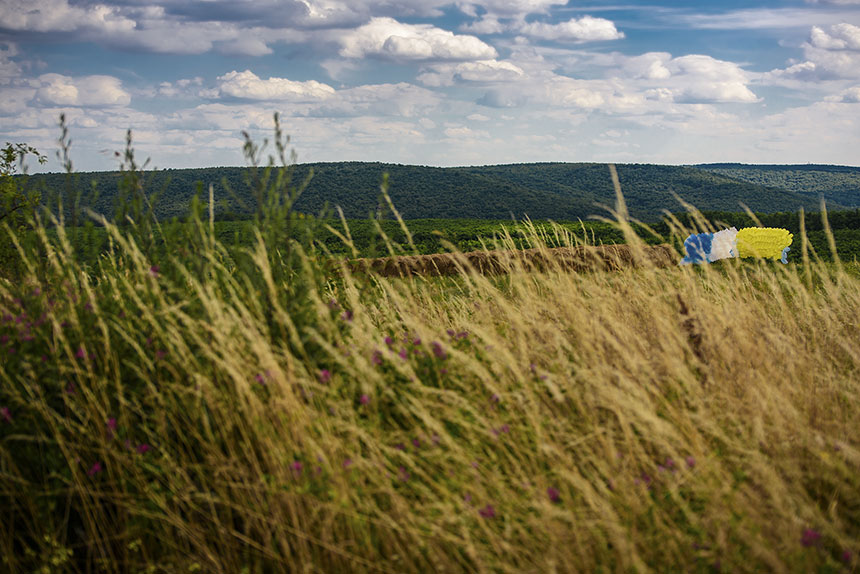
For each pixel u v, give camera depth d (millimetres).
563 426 3531
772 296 6199
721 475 3029
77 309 3900
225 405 3393
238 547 3012
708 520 2770
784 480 3109
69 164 4309
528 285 5082
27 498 3082
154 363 3646
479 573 2621
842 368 4777
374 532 2916
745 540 2605
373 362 3791
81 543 3090
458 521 2773
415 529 2691
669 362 3908
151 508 3084
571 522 2732
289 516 2945
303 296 4059
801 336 5145
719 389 3986
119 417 3436
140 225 4367
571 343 4465
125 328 3770
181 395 3439
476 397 3873
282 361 3568
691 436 3312
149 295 3932
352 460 3029
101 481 3248
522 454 3338
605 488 2939
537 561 2586
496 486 2996
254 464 3100
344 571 2756
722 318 4617
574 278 5176
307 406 3295
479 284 4848
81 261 4422
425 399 3553
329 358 3807
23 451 3309
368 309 4906
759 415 3461
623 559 2510
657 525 2752
